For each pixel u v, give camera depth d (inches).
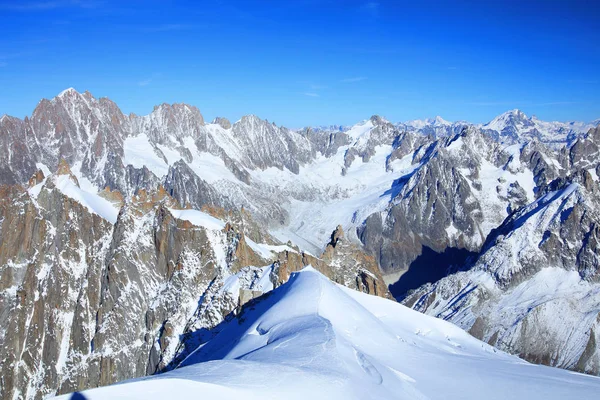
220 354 4530.0
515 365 4539.9
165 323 6117.1
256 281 5905.5
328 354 3358.8
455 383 3595.0
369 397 2923.2
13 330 6589.6
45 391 6309.1
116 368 6131.9
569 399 3518.7
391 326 5236.2
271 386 2807.6
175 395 2635.3
